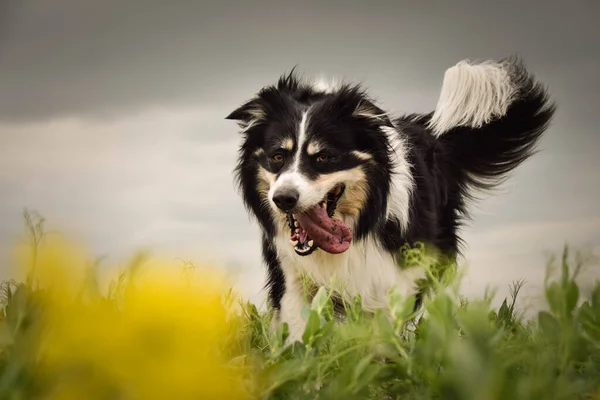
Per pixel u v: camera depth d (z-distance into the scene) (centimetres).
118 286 141
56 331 109
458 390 119
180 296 96
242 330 250
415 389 160
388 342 167
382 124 436
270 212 452
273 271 461
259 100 454
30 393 127
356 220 444
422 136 520
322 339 180
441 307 150
